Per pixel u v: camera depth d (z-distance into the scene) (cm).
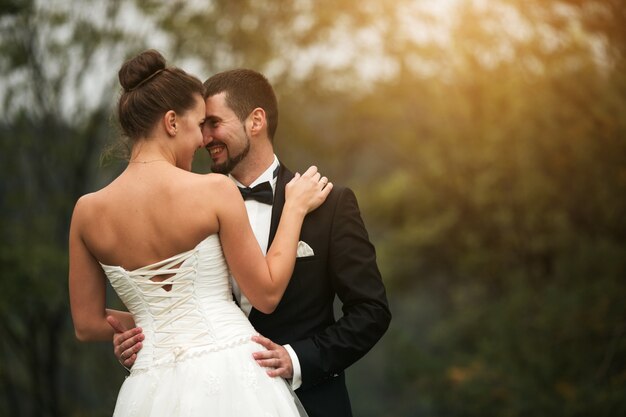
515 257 1202
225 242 228
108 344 1067
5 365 1056
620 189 928
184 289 227
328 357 239
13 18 912
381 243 1520
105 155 239
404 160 1419
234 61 1011
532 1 849
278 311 248
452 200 1299
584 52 860
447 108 1209
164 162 229
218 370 222
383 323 248
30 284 866
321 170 1291
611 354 801
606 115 882
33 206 1031
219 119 251
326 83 1088
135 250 226
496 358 923
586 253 958
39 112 994
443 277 1451
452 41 1073
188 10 974
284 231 241
